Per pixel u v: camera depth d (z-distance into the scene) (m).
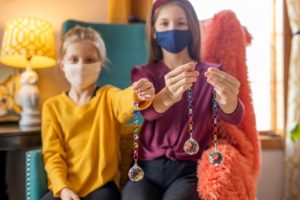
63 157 0.99
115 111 0.99
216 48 1.15
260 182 1.66
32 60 1.39
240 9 1.71
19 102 1.38
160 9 1.01
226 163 0.85
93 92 1.06
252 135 1.09
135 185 0.90
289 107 1.52
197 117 0.95
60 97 1.06
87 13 1.54
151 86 0.83
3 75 1.44
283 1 1.64
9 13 1.47
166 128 0.97
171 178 0.91
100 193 0.91
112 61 1.40
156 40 1.05
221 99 0.84
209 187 0.80
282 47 1.66
